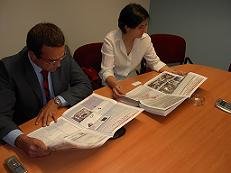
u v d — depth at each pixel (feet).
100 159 3.47
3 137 3.69
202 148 3.78
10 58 4.55
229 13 9.51
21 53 4.61
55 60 4.09
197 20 10.28
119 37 6.54
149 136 3.99
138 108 4.49
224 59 10.23
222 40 10.01
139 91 5.24
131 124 4.28
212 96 5.32
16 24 7.11
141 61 7.47
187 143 3.88
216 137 4.04
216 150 3.75
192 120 4.47
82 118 4.18
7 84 4.37
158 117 4.50
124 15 6.15
